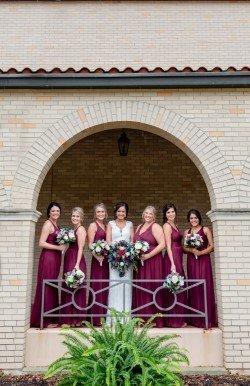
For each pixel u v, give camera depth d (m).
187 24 9.25
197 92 6.15
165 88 6.12
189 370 5.30
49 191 8.61
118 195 8.62
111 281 5.57
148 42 9.12
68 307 5.77
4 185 5.86
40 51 9.06
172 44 9.11
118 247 5.69
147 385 3.82
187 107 6.10
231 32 9.21
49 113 6.09
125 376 3.70
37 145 6.00
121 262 5.66
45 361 5.39
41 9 9.33
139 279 5.88
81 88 6.10
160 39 9.13
